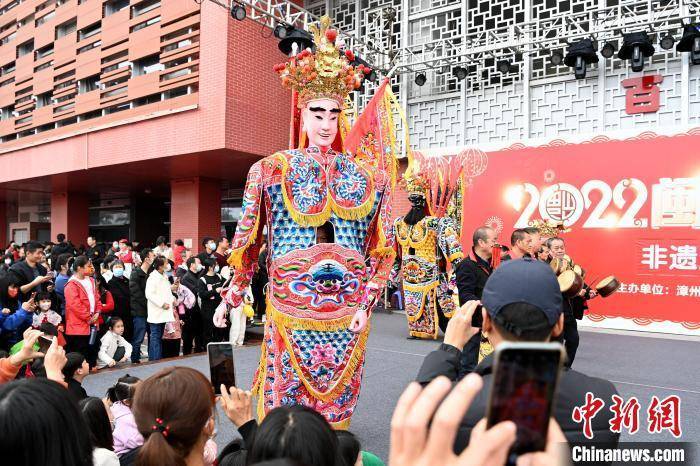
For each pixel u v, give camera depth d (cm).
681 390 522
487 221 1019
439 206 941
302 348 323
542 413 73
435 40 1129
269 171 333
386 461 362
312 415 150
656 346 749
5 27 1627
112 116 1229
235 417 209
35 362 354
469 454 69
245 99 1073
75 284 601
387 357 684
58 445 124
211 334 767
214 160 1152
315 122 354
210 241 913
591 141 929
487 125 1069
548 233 683
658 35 887
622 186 897
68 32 1402
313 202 331
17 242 2053
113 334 657
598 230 915
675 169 855
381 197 362
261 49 1107
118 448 273
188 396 171
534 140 981
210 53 1061
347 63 365
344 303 332
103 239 1927
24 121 1516
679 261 847
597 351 715
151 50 1160
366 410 471
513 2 1052
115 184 1520
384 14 1159
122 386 316
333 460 145
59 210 1695
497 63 1057
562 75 987
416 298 812
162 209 1891
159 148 1127
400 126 1170
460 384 74
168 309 693
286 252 329
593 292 553
